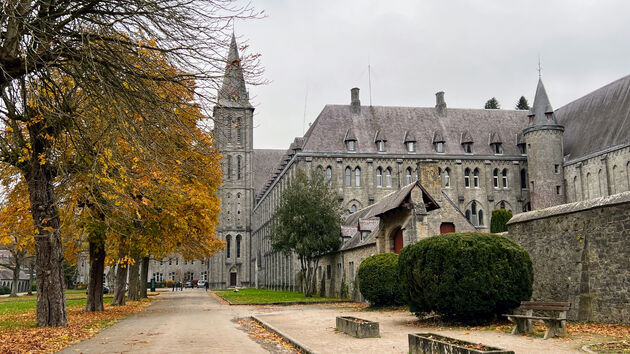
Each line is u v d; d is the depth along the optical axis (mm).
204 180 27453
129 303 38844
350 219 57656
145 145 14117
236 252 112812
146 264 51062
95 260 28391
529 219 21781
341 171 72562
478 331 16484
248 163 114875
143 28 14398
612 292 17578
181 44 14648
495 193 77812
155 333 18047
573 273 19375
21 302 43438
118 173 17125
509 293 17562
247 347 14352
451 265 17828
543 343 13523
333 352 12820
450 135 79125
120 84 13711
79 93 17094
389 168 75000
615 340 13641
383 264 29156
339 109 78188
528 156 76125
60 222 21172
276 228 51719
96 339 16297
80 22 14266
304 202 48719
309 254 48000
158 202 21719
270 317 24609
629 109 65250
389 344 14219
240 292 69812
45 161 17297
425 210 29922
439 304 17984
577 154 71125
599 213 18375
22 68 13648
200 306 36312
